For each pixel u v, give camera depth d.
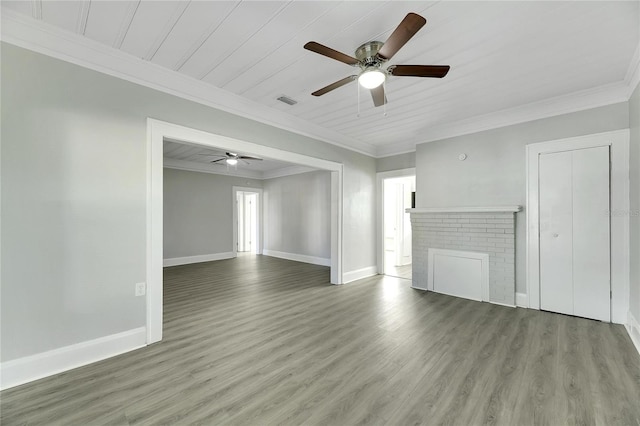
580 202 3.14
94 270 2.22
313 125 4.14
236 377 2.01
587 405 1.69
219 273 5.71
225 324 3.00
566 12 1.85
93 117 2.21
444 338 2.65
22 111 1.92
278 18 1.92
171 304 3.69
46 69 2.01
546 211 3.36
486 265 3.77
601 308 3.02
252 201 9.70
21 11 1.84
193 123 2.81
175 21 1.95
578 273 3.15
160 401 1.75
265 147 3.51
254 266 6.55
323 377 2.02
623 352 2.32
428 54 2.34
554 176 3.30
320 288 4.51
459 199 4.09
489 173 3.80
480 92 3.07
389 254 7.82
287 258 7.76
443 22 1.94
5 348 1.87
